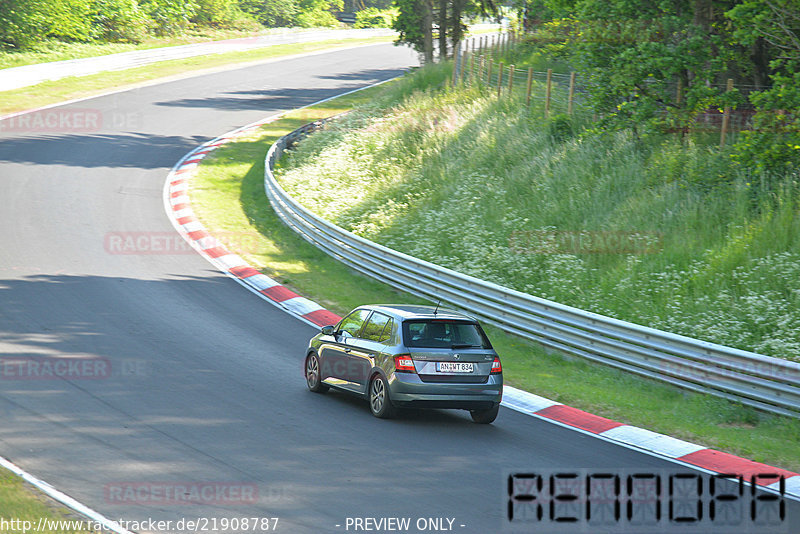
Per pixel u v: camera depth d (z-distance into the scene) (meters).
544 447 16.53
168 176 48.81
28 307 24.95
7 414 15.89
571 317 25.45
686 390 21.94
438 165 46.44
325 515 11.98
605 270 31.14
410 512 12.30
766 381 19.92
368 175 49.16
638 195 34.97
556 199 37.31
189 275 31.62
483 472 14.52
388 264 33.12
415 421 18.02
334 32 140.38
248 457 14.45
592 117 43.56
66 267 30.52
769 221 29.23
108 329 23.56
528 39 73.00
